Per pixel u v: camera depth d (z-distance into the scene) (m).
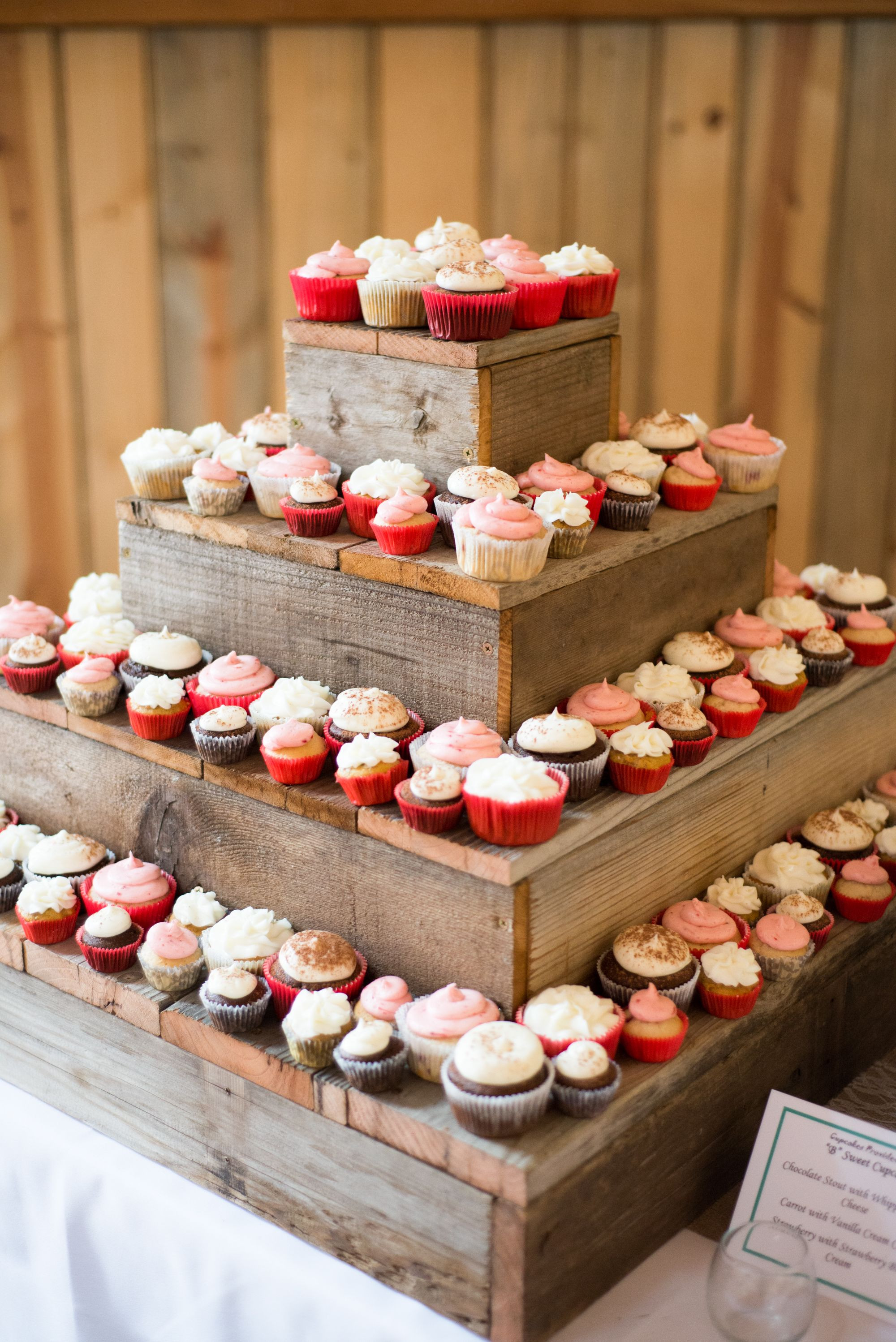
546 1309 1.28
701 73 2.16
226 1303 1.37
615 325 1.57
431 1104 1.31
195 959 1.44
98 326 2.54
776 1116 1.38
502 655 1.40
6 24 2.36
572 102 2.22
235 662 1.53
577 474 1.49
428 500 1.47
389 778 1.39
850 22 2.08
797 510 2.30
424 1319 1.30
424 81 2.26
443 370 1.46
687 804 1.48
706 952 1.44
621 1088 1.33
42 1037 1.51
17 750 1.65
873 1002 1.60
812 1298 1.25
